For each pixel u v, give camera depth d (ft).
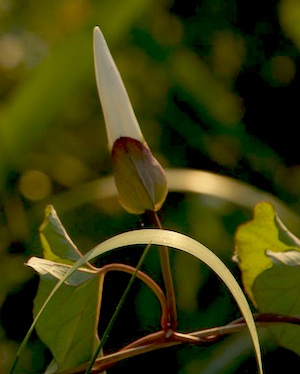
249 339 2.58
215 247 2.93
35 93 2.83
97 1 2.88
